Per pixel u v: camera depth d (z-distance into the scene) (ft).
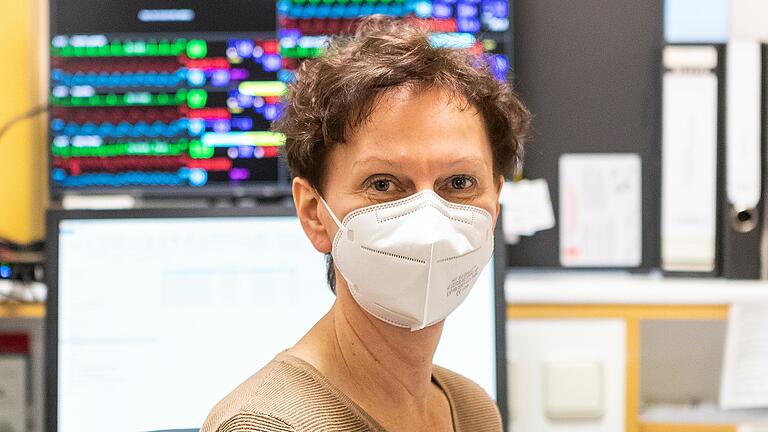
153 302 4.69
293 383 2.58
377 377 2.79
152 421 4.68
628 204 5.44
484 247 2.79
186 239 4.70
